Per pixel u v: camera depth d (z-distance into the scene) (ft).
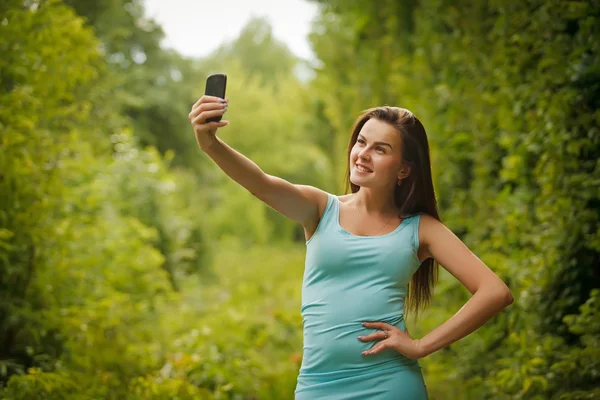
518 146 14.78
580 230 12.17
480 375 14.73
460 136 18.26
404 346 7.45
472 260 7.73
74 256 16.20
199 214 35.32
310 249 8.03
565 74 12.46
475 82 17.44
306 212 8.12
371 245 7.74
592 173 11.89
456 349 15.62
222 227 74.02
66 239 14.94
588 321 11.03
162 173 28.71
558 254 12.48
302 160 103.35
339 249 7.77
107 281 18.42
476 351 14.94
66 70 15.03
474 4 17.61
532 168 14.33
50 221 15.05
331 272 7.80
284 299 29.73
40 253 14.30
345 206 8.18
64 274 14.82
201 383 15.51
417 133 7.96
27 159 13.76
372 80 28.37
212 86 7.27
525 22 14.11
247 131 101.71
